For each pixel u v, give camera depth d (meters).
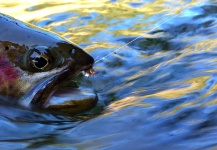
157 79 8.62
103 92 8.45
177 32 11.29
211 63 8.63
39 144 6.30
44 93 7.38
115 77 9.12
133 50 10.48
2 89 7.41
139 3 14.20
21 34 7.50
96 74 8.95
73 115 7.38
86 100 7.50
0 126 6.85
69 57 7.51
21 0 15.45
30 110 7.30
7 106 7.33
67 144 6.21
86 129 6.65
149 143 5.91
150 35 11.26
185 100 7.06
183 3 13.52
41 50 7.38
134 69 9.45
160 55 9.96
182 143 5.78
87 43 10.97
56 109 7.38
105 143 6.06
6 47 7.41
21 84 7.38
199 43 10.17
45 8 14.16
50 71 7.42
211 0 13.07
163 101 7.18
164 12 12.98
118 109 7.21
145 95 7.81
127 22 12.47
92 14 13.25
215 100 6.83
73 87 8.04
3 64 7.38
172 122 6.40
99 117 6.98
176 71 8.66
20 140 6.50
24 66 7.36
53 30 12.01
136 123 6.57
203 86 7.51
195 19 11.82
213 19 11.71
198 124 6.19
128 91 8.34
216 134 5.84
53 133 6.68
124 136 6.21
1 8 14.43
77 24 12.46
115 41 11.06
